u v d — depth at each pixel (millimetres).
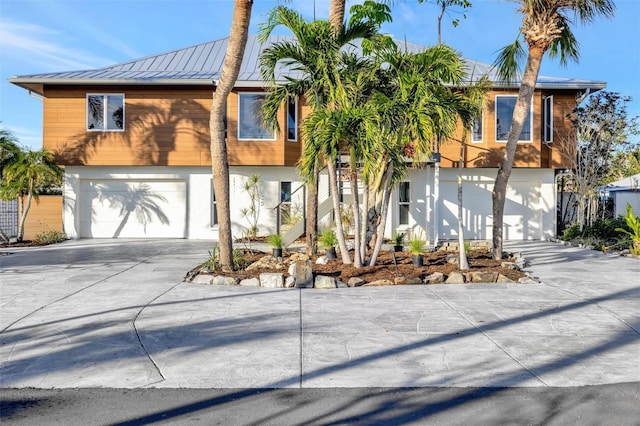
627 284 9906
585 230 18094
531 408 4348
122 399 4535
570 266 12359
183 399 4535
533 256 14422
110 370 5242
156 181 19469
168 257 14023
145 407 4363
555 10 12398
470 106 10555
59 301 8352
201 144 18891
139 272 11406
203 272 10648
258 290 9328
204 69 20453
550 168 19359
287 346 5992
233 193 19219
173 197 19484
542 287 9578
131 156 18891
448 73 10180
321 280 9602
